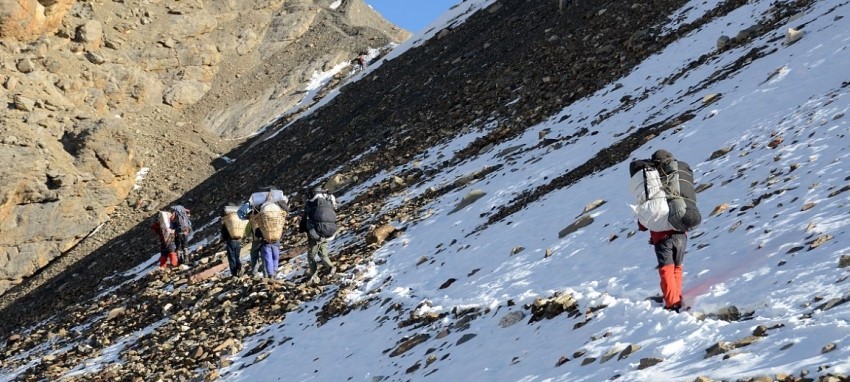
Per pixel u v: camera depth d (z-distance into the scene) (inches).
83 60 2384.4
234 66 2733.8
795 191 347.9
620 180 504.4
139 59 2561.5
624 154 565.6
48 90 2092.8
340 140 1266.0
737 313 253.8
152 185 2011.6
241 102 2544.3
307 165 1229.1
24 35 2237.9
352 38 2866.6
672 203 282.8
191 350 531.8
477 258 484.1
